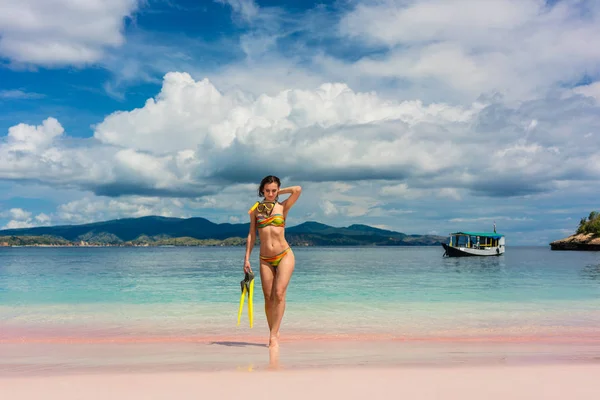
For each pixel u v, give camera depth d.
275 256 5.83
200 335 7.05
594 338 6.82
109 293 12.98
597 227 94.12
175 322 8.27
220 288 14.49
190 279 18.47
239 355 5.39
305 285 15.60
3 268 27.55
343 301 11.14
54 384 3.76
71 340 6.61
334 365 4.68
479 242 60.66
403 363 4.82
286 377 3.99
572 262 39.22
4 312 9.47
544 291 13.58
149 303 10.80
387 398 3.32
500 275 21.19
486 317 8.82
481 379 3.92
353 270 25.89
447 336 6.97
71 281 17.23
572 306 10.35
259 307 10.16
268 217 5.88
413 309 9.86
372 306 10.27
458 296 12.20
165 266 30.72
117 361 5.00
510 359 5.10
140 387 3.65
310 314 9.17
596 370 4.30
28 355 5.43
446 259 50.47
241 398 3.32
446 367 4.47
